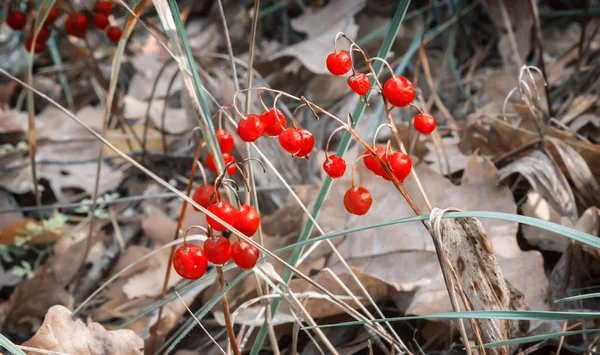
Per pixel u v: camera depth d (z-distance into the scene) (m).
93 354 0.46
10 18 0.58
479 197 0.54
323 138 0.72
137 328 0.55
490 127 0.60
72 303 0.58
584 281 0.52
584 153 0.58
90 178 0.74
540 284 0.50
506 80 0.69
